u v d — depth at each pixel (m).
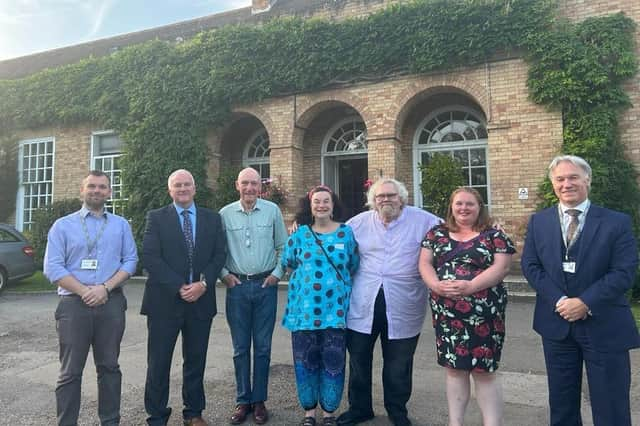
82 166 14.23
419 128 11.56
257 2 14.55
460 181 9.95
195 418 3.63
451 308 3.12
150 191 12.22
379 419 3.78
